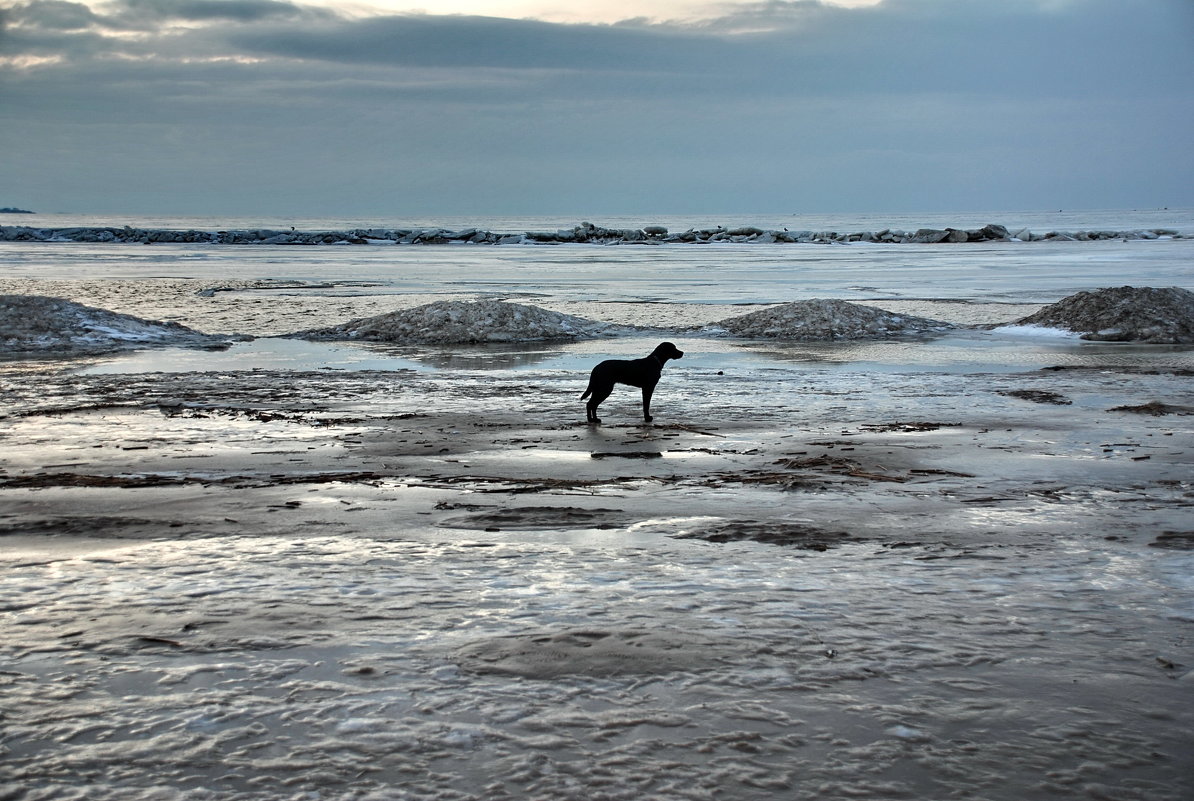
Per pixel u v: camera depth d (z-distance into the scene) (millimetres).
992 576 6000
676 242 119875
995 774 3557
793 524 7316
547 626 5043
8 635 4879
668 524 7305
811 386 16125
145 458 10039
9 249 88125
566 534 7004
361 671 4445
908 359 20250
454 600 5465
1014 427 12148
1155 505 8039
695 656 4652
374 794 3385
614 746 3744
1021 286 42438
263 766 3574
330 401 14391
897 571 6105
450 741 3775
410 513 7625
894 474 9320
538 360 20219
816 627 5062
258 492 8367
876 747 3750
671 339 24250
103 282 43938
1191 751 3752
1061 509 7879
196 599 5457
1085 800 3391
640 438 11336
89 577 5875
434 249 96312
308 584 5746
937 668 4535
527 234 127500
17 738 3777
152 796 3359
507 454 10336
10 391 15297
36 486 8555
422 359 20406
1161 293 25109
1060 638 4934
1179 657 4680
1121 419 12766
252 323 27641
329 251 89500
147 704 4086
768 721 3967
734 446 10828
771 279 48125
